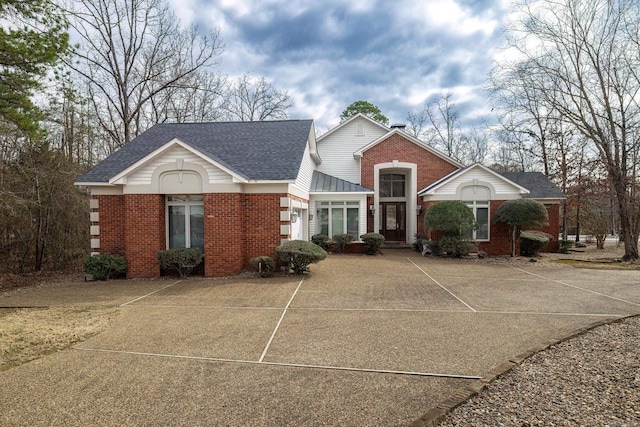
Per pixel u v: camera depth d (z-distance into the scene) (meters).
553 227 20.75
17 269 15.23
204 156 12.02
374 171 21.72
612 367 4.86
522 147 31.06
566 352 5.45
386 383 4.52
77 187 15.73
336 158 22.92
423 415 3.63
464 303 8.62
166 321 7.21
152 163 12.23
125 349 5.71
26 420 3.72
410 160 21.67
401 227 23.38
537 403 3.93
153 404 4.02
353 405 3.98
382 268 13.88
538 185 21.56
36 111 11.14
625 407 3.81
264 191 12.52
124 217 12.76
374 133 23.02
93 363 5.17
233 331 6.59
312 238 18.28
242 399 4.13
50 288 10.98
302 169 16.08
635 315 7.50
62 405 4.01
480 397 4.09
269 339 6.16
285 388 4.39
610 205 27.34
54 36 10.90
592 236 26.67
